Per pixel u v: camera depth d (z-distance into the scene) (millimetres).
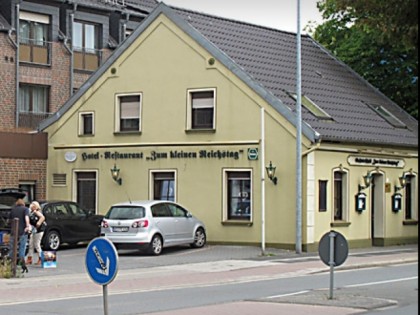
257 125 30016
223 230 30625
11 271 21344
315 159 29172
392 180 32938
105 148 33469
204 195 31078
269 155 29672
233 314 14664
